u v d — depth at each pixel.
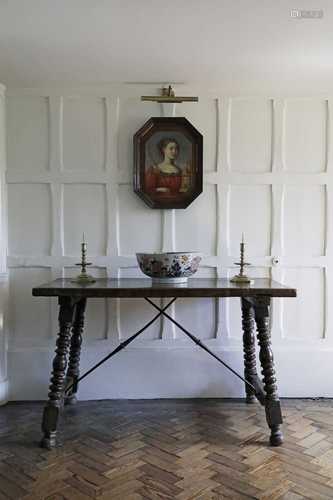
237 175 2.98
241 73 2.78
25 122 2.96
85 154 2.98
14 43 2.33
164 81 2.91
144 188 2.94
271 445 2.32
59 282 2.65
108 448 2.29
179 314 3.00
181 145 2.94
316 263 2.99
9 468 2.10
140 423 2.60
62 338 2.40
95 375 2.98
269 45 2.37
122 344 2.66
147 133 2.93
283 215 3.00
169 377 2.99
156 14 2.02
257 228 3.01
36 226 2.99
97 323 3.00
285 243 3.00
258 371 2.98
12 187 2.98
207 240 3.00
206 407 2.85
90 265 2.86
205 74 2.79
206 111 2.97
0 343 2.89
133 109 2.97
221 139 2.98
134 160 2.93
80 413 2.75
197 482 1.98
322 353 2.99
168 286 2.45
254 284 2.56
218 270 3.00
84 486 1.95
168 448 2.29
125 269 2.99
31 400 2.97
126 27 2.15
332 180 2.99
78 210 2.99
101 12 2.01
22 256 2.97
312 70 2.73
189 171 2.95
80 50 2.43
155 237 3.00
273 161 2.99
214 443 2.35
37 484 1.96
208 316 3.00
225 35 2.24
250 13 2.01
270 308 2.99
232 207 3.00
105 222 2.99
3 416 2.71
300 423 2.59
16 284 2.99
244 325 2.85
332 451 2.25
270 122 2.98
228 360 2.99
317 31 2.20
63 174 2.97
